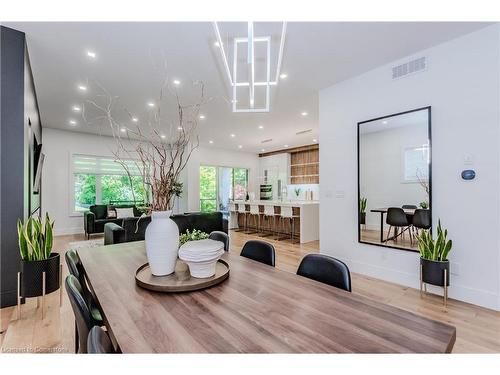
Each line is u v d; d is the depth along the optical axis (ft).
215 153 31.83
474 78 8.97
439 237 9.18
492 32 8.61
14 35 8.91
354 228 12.55
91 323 3.79
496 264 8.49
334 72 12.05
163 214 5.19
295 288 4.61
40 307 8.80
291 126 21.27
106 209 24.06
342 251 13.03
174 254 5.22
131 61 11.07
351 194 12.67
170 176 5.44
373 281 11.27
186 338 3.07
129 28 8.84
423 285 10.23
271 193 34.68
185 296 4.28
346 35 9.21
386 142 11.28
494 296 8.51
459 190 9.26
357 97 12.40
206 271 4.94
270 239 21.39
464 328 7.48
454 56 9.43
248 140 27.22
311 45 9.84
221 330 3.24
